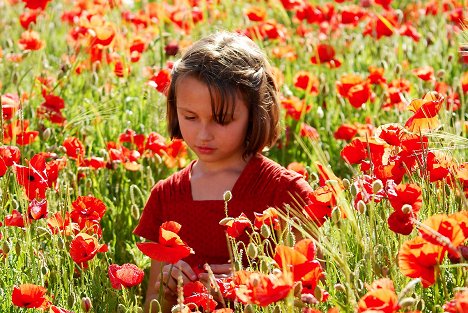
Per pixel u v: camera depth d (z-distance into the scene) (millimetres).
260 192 3760
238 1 8734
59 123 5445
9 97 5219
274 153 5723
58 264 3545
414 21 7895
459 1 7602
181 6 7586
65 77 5953
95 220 3688
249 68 3693
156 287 3617
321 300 2855
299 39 7539
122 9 8188
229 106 3586
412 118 3525
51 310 3088
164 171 5137
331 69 6527
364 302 2465
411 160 3471
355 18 7117
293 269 2586
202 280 3500
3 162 3756
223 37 3789
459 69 6613
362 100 5293
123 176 5062
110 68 6578
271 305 3076
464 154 4359
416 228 3248
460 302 2377
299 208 3703
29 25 6691
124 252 4488
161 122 5590
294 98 5547
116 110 5719
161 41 6551
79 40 6227
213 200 3797
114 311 3541
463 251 2713
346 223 3404
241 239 3756
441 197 3494
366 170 3600
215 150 3650
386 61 6770
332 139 5777
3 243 3592
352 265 3357
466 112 5406
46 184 3734
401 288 3043
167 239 2969
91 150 5527
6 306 3443
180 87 3629
